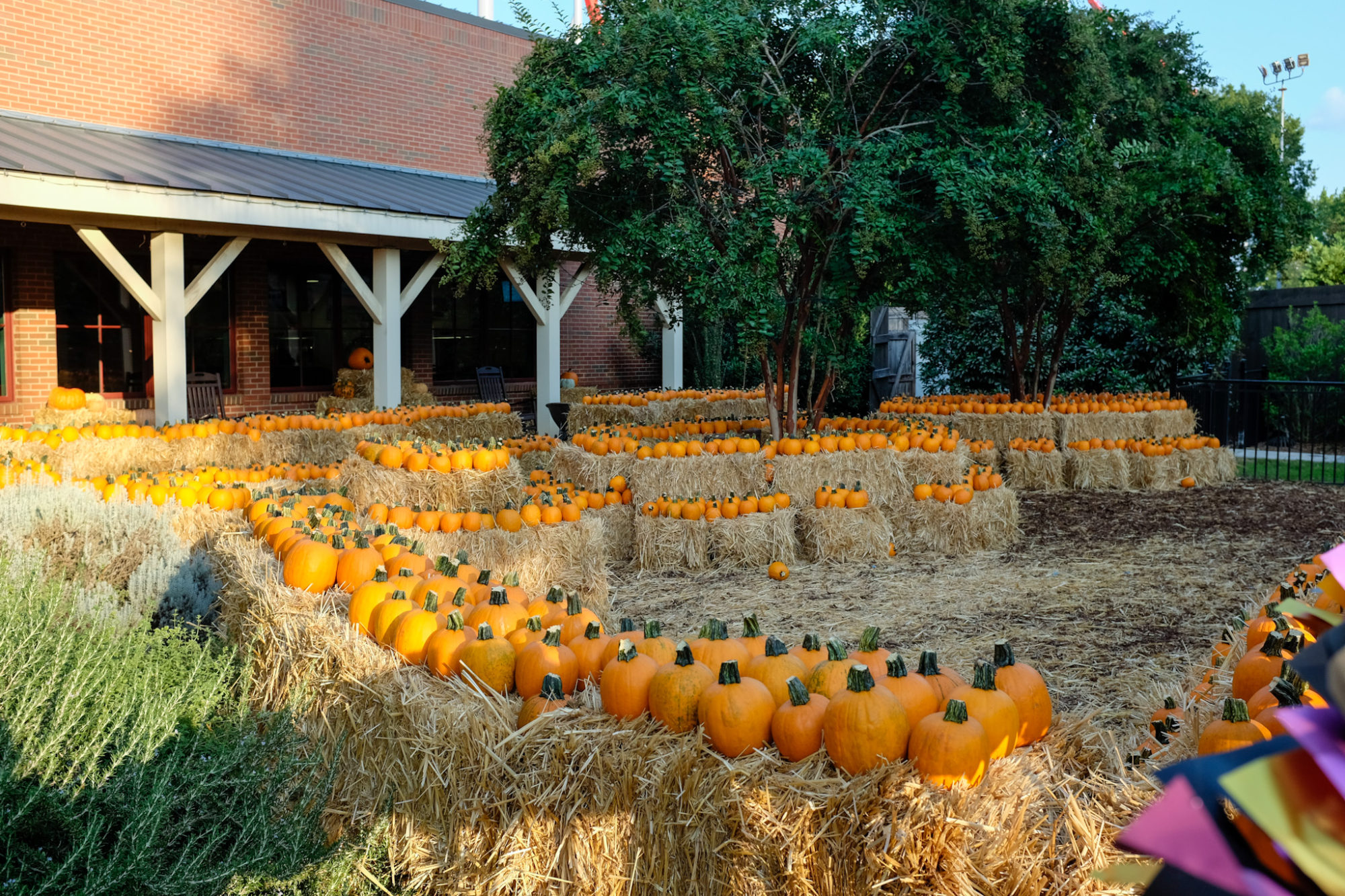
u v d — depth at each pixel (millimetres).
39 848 2400
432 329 17047
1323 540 7738
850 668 2326
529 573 5832
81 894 2191
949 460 7805
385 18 16531
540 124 7441
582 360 19125
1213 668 3252
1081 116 8117
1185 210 10391
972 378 17172
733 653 2930
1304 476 11508
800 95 8391
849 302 8461
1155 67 10859
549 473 8000
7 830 2305
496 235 8195
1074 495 10195
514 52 18609
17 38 12414
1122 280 9109
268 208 11133
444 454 6949
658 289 8531
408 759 2908
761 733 2441
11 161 9391
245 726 2873
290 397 15273
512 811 2635
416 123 17109
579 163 6941
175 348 10867
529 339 18719
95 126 13172
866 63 7824
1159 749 2439
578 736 2561
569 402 16281
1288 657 2607
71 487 5684
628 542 7363
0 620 2805
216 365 14406
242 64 14742
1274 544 7617
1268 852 833
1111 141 10180
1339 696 786
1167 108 11328
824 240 7902
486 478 6852
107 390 13305
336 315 16031
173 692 2893
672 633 5426
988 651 4840
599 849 2510
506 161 7684
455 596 3711
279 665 3609
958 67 7598
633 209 7832
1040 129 7918
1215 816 833
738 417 14047
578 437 7883
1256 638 3080
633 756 2465
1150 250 10055
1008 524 7750
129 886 2307
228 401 14445
